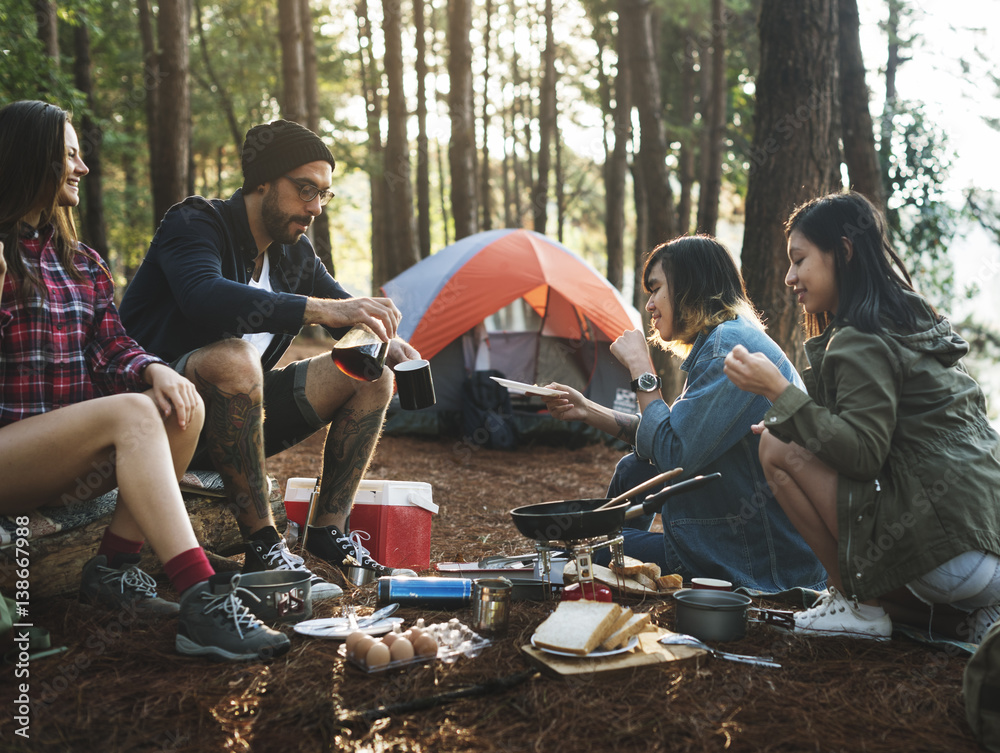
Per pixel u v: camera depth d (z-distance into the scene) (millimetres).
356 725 1697
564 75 21219
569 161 25953
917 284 8969
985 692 1669
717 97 10367
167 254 2631
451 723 1717
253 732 1676
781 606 2568
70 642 2137
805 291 2408
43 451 2023
